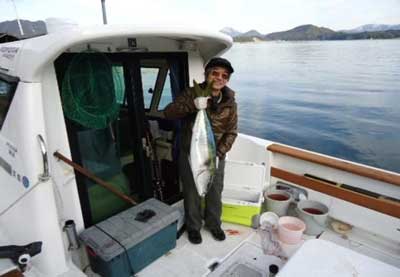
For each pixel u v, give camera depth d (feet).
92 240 5.58
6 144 5.47
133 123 7.02
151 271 6.24
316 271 4.12
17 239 6.02
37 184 4.72
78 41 4.23
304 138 32.48
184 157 6.70
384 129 30.17
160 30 5.23
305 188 8.23
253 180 8.30
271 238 7.38
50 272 5.20
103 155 6.78
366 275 4.05
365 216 7.02
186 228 7.62
